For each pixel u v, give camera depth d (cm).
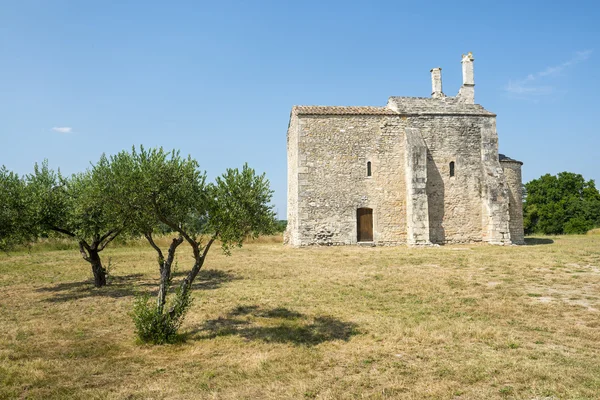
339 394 632
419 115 2803
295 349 853
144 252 2969
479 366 722
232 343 904
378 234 2722
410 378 686
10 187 1410
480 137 2844
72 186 1539
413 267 1789
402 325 985
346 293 1352
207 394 648
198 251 1008
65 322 1105
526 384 646
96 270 1664
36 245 3216
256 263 2134
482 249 2350
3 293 1554
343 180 2734
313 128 2741
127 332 1009
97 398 637
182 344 909
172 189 930
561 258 1791
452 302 1191
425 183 2653
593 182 6016
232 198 940
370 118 2777
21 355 835
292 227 3014
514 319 1004
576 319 980
